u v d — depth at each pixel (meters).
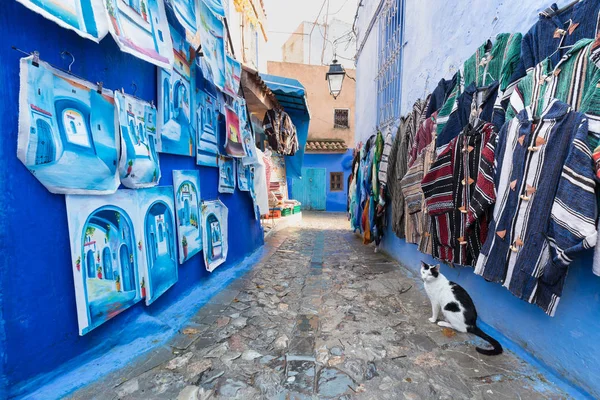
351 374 1.89
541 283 1.79
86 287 1.82
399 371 1.93
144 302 2.40
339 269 4.40
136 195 2.24
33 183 1.54
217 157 3.82
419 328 2.52
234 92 3.73
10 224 1.45
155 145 2.47
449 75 3.25
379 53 6.01
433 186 2.81
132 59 2.23
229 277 3.95
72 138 1.68
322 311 2.88
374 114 6.42
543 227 1.74
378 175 4.96
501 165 2.09
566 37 1.79
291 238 7.18
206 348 2.18
